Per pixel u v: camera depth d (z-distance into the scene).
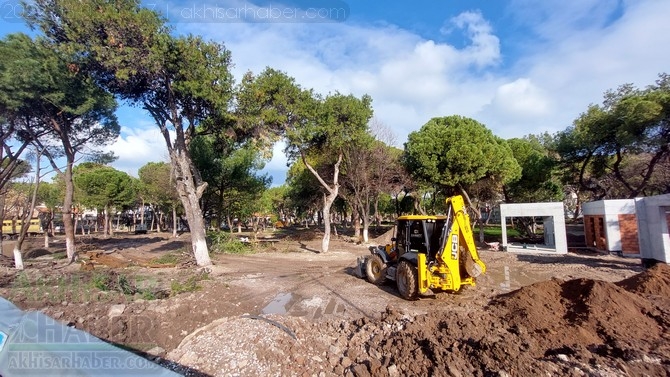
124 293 9.75
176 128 16.16
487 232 35.41
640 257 16.50
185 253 18.81
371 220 29.56
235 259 18.64
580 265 15.66
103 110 18.47
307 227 58.12
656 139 19.45
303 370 5.43
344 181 29.17
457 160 22.39
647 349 5.66
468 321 6.84
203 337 6.42
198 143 26.17
